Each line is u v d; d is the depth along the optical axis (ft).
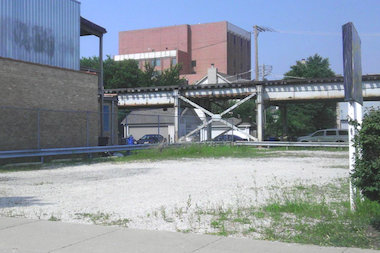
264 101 133.18
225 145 112.06
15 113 67.46
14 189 38.96
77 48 84.43
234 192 36.37
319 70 210.79
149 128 196.85
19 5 72.13
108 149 81.15
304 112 186.19
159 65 378.32
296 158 80.89
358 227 22.47
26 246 19.72
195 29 397.60
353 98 25.54
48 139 73.82
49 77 74.38
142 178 47.47
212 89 137.90
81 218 26.12
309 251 18.52
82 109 81.66
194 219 25.66
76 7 84.48
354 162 25.50
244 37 430.61
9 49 70.03
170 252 18.61
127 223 24.72
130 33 417.28
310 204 29.09
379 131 23.54
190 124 152.87
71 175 51.29
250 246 19.45
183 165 65.41
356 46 27.04
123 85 224.33
